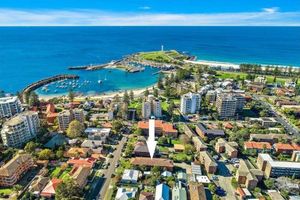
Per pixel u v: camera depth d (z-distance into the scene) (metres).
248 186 183.12
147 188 182.88
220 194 179.25
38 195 172.50
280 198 171.00
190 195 173.25
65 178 186.00
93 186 184.62
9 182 179.75
